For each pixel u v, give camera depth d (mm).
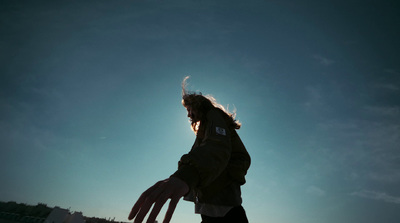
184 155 799
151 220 577
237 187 1371
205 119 1325
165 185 660
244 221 1347
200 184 758
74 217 50844
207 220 1415
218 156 849
